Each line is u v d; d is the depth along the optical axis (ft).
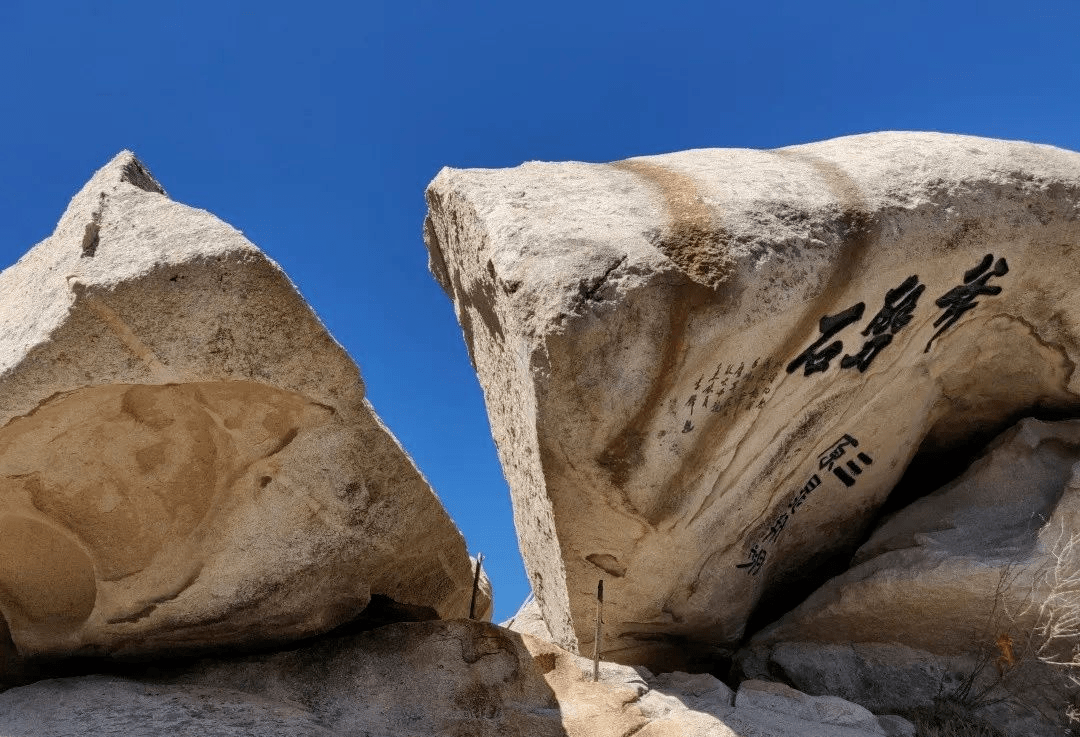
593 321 8.54
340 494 9.23
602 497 9.70
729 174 10.12
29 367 7.59
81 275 7.53
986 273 10.88
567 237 9.05
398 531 9.93
